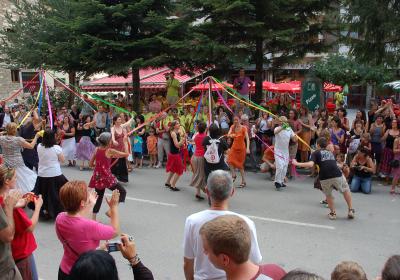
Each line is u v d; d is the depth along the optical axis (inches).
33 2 1018.1
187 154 470.6
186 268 136.9
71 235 138.4
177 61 647.8
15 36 838.5
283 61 602.9
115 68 610.2
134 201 350.9
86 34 597.6
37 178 295.7
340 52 1099.3
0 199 154.9
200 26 581.6
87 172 479.5
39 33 782.5
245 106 575.5
